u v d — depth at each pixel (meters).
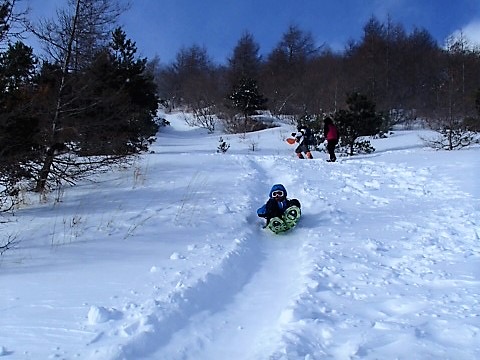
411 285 5.07
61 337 3.80
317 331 3.94
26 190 10.91
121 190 10.93
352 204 9.76
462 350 3.51
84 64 12.10
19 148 9.90
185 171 13.29
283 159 16.48
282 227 7.82
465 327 3.86
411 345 3.60
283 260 6.61
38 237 7.29
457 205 8.91
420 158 15.47
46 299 4.64
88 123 12.02
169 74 73.06
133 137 15.30
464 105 24.38
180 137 39.06
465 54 43.12
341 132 21.73
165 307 4.34
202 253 6.27
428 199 9.87
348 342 3.72
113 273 5.48
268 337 3.97
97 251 6.50
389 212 8.90
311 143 18.45
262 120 44.16
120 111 13.27
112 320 4.13
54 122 11.21
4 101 9.22
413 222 7.95
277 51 65.00
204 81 59.72
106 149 12.70
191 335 4.08
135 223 8.09
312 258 6.11
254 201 10.09
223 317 4.54
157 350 3.77
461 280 5.13
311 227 8.07
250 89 42.38
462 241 6.71
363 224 8.07
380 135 28.48
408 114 41.56
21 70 9.91
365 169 13.93
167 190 10.84
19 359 3.44
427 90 44.50
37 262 6.00
